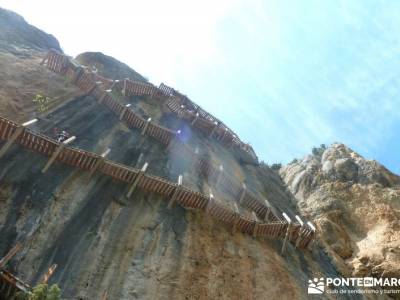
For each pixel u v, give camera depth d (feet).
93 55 90.53
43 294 24.18
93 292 33.60
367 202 81.15
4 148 38.50
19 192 36.70
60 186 40.40
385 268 61.72
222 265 44.75
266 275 47.67
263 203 71.56
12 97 50.37
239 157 94.58
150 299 35.73
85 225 38.93
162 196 49.01
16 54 66.33
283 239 58.75
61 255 34.81
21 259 31.91
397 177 91.45
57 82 61.57
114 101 63.21
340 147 102.22
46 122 49.83
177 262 41.16
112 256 37.73
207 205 50.80
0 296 26.61
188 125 87.25
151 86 84.84
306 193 89.61
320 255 64.23
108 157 51.83
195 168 65.92
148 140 63.31
